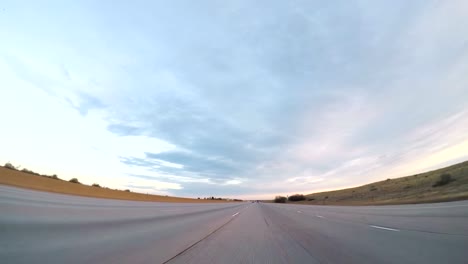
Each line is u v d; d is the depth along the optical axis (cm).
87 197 2750
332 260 573
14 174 3028
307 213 2370
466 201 2112
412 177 6781
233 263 552
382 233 959
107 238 776
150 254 605
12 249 567
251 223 1484
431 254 598
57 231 809
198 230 1127
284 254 641
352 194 7100
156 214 1841
